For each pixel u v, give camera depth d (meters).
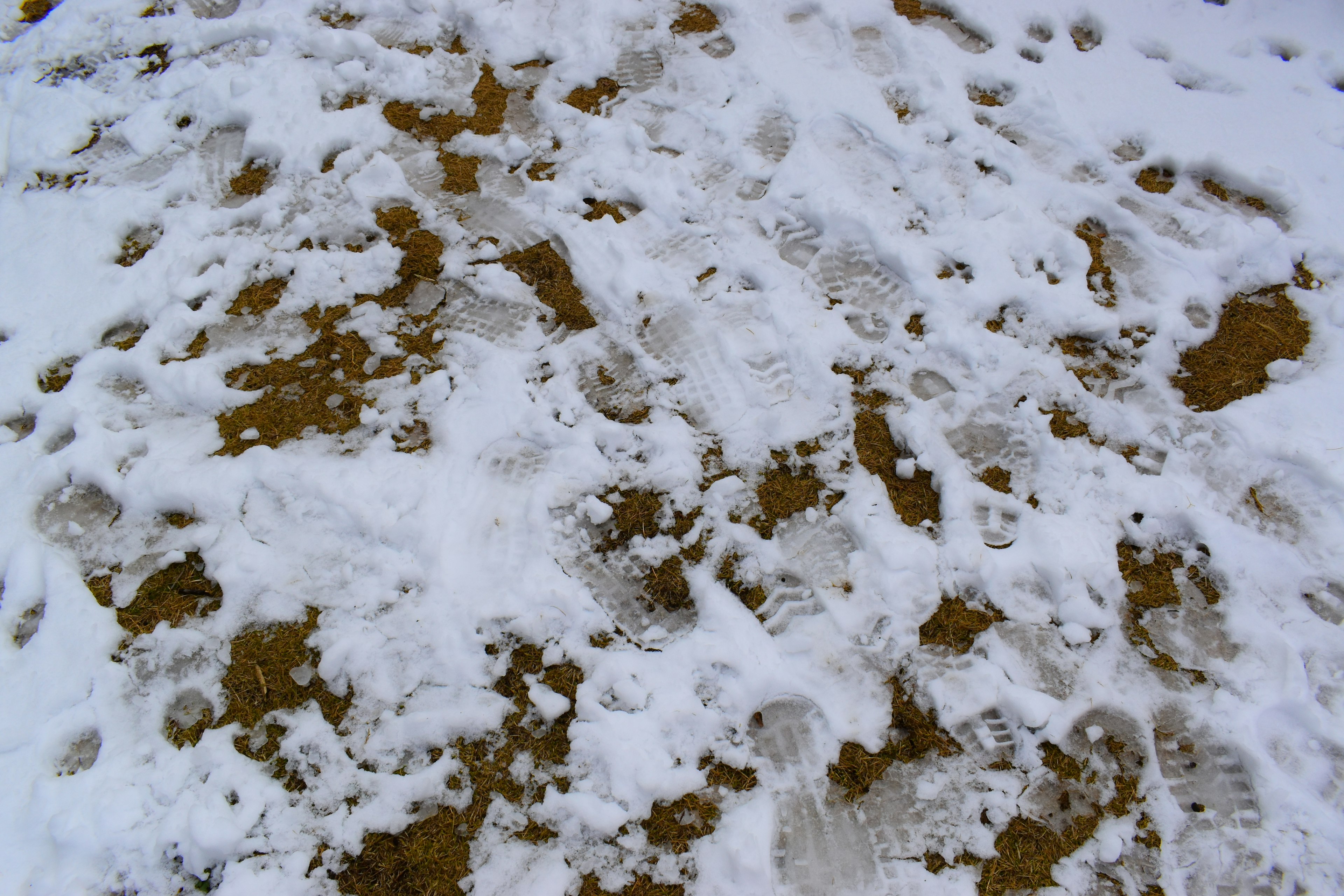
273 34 3.72
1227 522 2.36
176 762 1.98
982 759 2.02
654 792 1.96
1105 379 2.70
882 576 2.25
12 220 3.17
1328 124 3.31
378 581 2.25
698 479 2.48
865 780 2.00
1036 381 2.67
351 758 2.01
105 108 3.53
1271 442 2.48
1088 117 3.37
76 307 2.88
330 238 3.09
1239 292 2.94
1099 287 2.92
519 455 2.54
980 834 1.93
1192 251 2.96
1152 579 2.30
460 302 2.93
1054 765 2.01
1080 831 1.93
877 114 3.36
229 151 3.38
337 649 2.14
